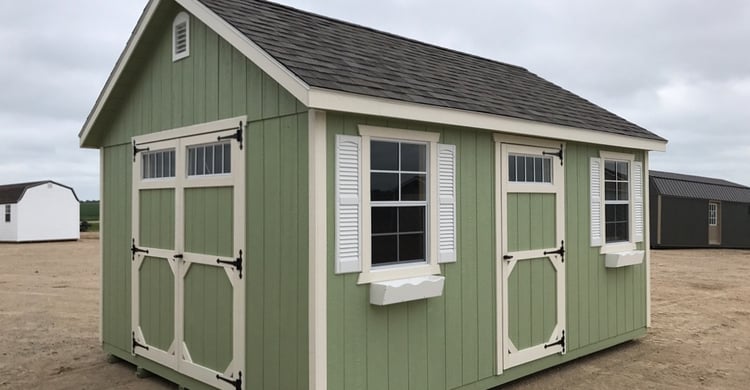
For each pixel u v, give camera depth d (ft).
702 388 19.95
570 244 22.07
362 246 14.92
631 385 20.17
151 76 20.38
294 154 14.60
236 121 16.43
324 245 14.10
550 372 21.61
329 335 14.15
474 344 18.19
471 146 18.24
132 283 21.24
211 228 17.49
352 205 14.71
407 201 16.34
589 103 28.48
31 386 19.97
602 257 23.75
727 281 47.52
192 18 18.42
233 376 16.38
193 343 18.15
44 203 100.99
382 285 14.79
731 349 25.35
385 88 15.39
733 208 81.35
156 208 20.04
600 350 24.71
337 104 13.66
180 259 18.67
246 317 16.05
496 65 29.48
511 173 19.88
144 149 20.59
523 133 19.24
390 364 15.61
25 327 30.01
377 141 15.65
